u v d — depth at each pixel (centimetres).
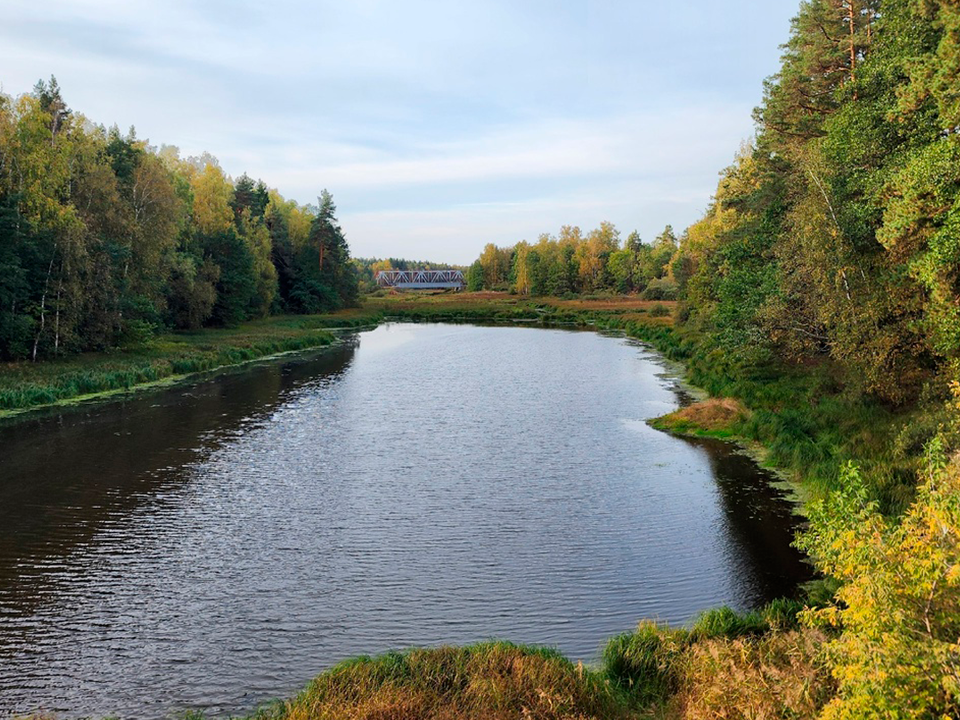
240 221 8650
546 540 1658
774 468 2192
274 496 1994
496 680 945
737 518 1773
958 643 614
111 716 997
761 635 1108
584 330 8056
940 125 1892
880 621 673
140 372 3988
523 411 3234
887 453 1881
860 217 2336
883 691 620
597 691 934
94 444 2578
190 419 3039
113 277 4547
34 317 3997
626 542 1639
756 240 3681
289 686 1073
